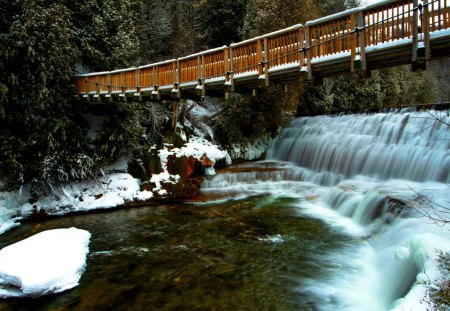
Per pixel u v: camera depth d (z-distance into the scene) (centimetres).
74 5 1379
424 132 1230
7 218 1084
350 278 642
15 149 1107
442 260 432
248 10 1928
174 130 1595
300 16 1725
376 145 1376
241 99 1819
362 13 643
